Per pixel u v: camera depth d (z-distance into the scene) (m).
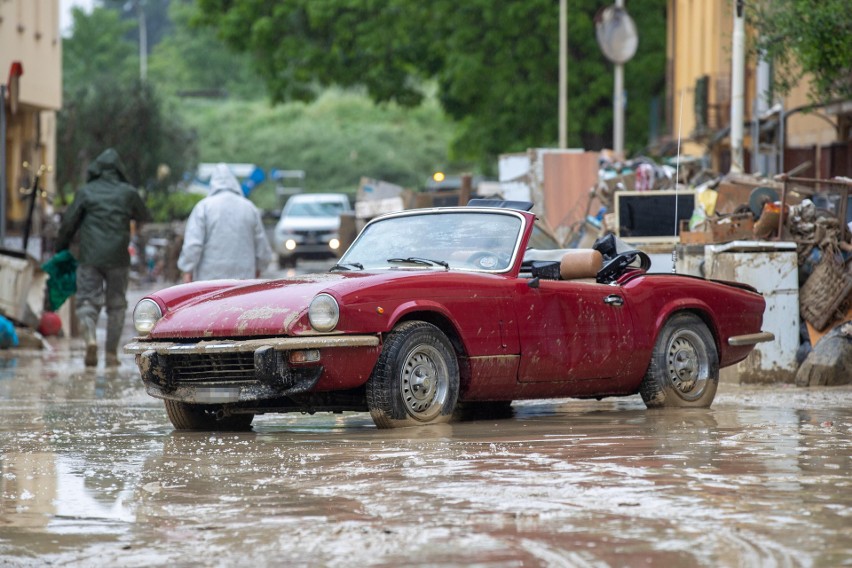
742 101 49.94
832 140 64.69
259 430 20.67
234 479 15.05
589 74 107.88
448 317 20.06
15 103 49.62
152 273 105.00
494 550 11.15
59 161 113.75
